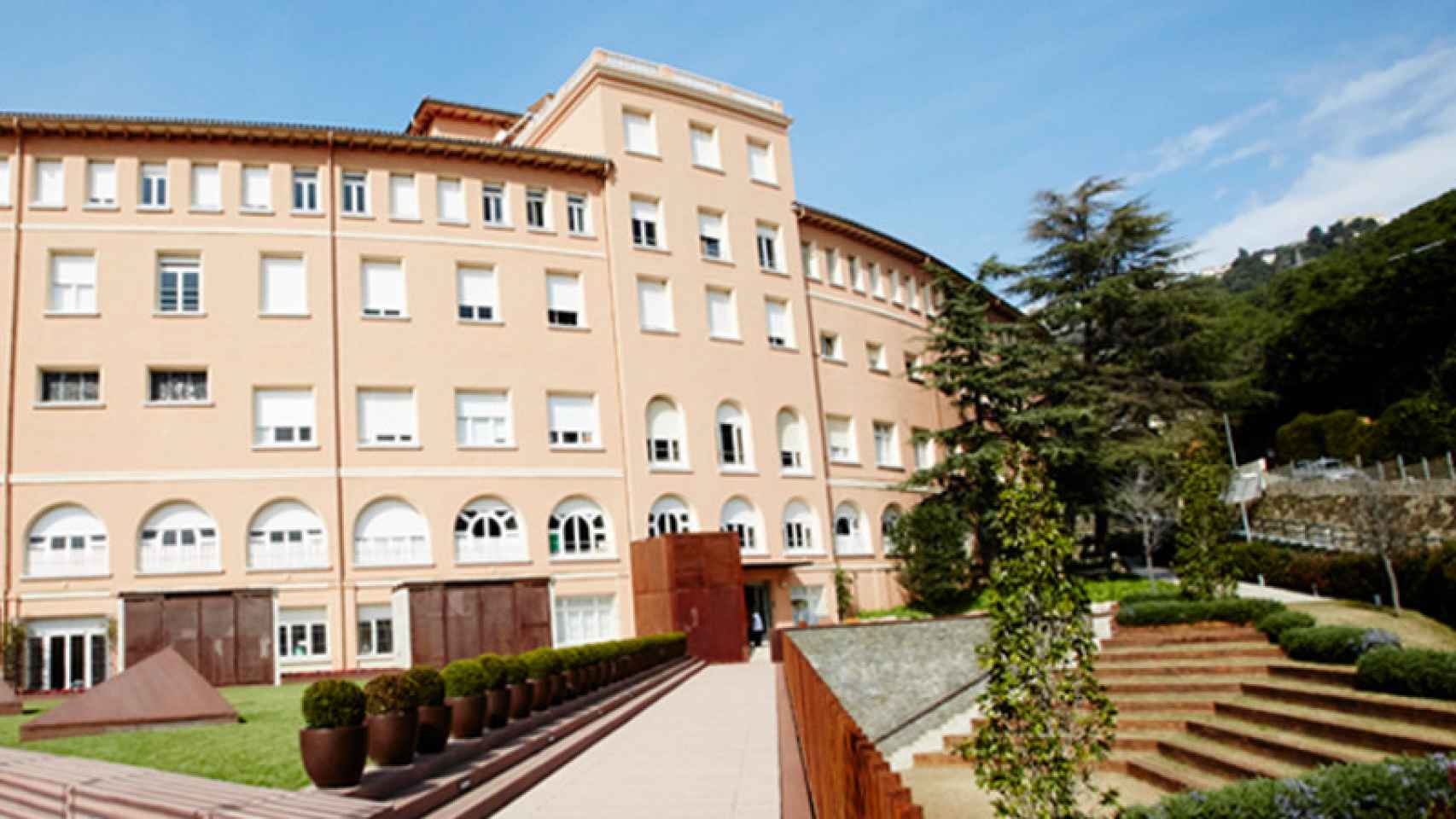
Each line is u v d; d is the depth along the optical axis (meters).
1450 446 45.31
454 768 11.34
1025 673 10.67
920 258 51.72
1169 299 46.06
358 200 34.69
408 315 34.16
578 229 38.28
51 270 30.95
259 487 31.00
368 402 33.22
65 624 28.59
